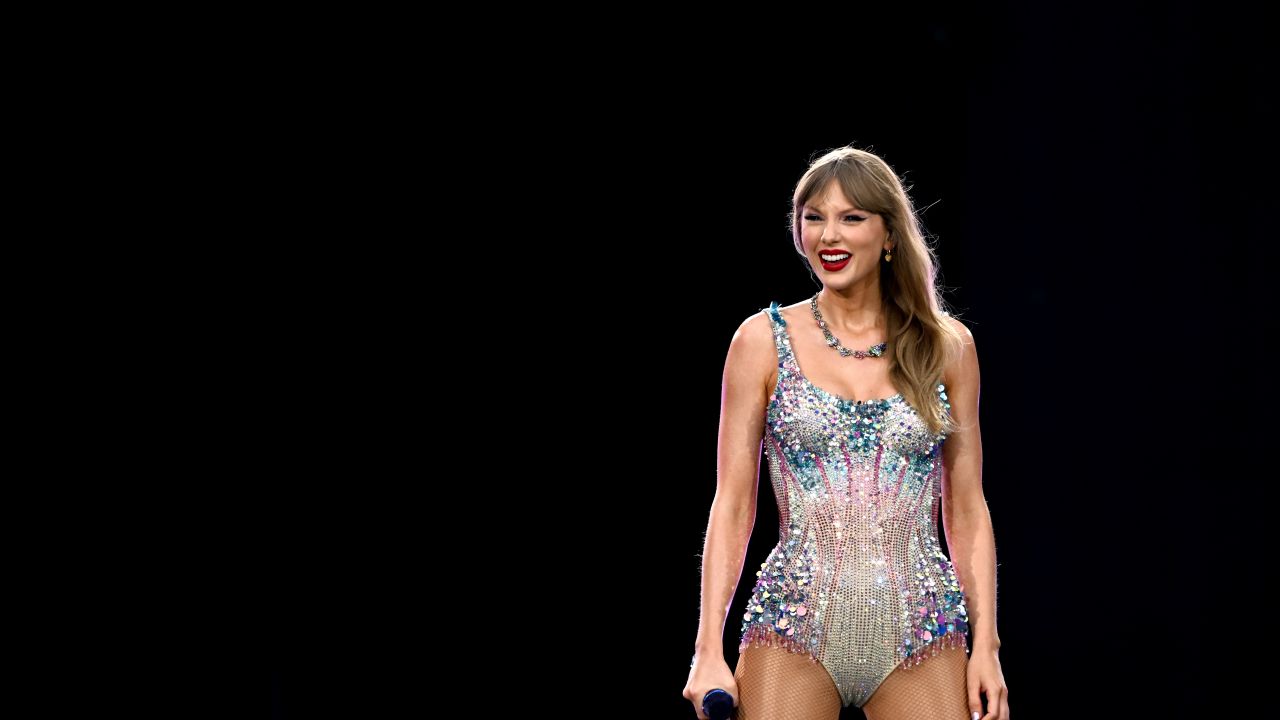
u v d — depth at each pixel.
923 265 9.64
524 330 20.95
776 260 21.33
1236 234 20.31
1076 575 21.88
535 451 21.34
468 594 21.28
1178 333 20.91
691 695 9.20
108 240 17.89
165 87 18.00
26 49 17.16
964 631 9.41
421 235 20.14
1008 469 22.33
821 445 9.33
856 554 9.20
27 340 17.52
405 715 20.89
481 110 20.06
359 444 20.45
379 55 19.45
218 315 18.80
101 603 18.17
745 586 23.64
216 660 19.05
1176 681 21.06
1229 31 20.11
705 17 20.69
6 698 17.66
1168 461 21.11
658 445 21.69
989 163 21.73
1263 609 20.39
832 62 21.16
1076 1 21.08
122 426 18.19
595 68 20.44
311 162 19.31
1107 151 21.20
